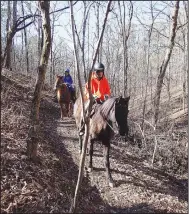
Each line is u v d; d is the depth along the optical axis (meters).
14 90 6.12
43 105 6.98
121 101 2.90
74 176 3.20
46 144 3.82
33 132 2.97
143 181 3.37
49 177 2.83
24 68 12.53
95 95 3.29
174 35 5.20
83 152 2.26
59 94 6.08
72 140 4.61
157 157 4.26
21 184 2.52
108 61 9.24
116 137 4.76
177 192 3.34
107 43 9.36
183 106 8.04
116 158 3.95
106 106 3.01
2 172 2.58
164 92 10.32
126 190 3.06
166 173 3.89
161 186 3.37
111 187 3.08
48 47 2.85
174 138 4.86
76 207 2.30
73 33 2.11
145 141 4.38
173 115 7.63
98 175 3.31
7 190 2.41
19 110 4.78
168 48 5.23
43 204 2.38
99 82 3.38
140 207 2.79
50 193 2.55
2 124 3.66
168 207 2.89
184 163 4.22
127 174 3.44
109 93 3.40
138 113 6.14
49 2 2.73
